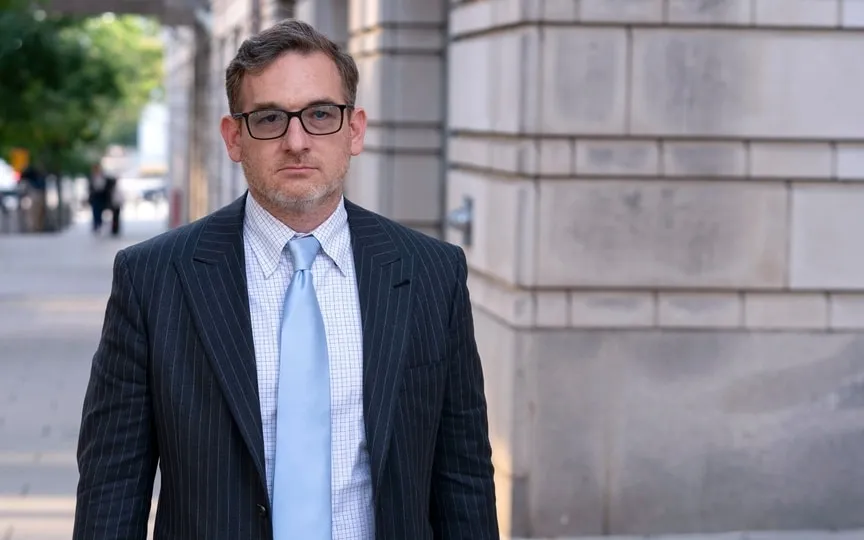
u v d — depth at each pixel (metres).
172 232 3.43
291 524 3.20
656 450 8.00
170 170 57.56
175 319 3.28
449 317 3.43
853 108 7.95
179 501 3.23
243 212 3.45
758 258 7.96
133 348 3.28
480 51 8.88
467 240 9.20
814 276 8.01
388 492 3.26
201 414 3.22
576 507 7.97
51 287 23.11
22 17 33.50
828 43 7.92
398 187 12.51
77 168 46.81
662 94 7.84
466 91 9.33
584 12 7.76
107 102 49.59
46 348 15.73
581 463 7.96
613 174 7.84
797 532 8.09
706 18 7.82
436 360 3.37
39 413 11.80
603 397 7.95
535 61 7.77
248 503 3.20
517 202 7.89
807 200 7.96
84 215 71.12
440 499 3.52
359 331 3.32
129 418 3.29
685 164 7.88
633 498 8.00
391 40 12.41
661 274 7.93
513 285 7.93
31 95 35.78
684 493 8.03
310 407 3.23
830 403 8.07
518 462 7.93
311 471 3.21
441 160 12.55
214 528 3.18
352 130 3.52
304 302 3.30
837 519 8.13
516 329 7.90
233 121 3.41
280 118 3.26
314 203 3.31
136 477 3.31
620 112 7.83
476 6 8.97
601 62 7.81
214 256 3.34
